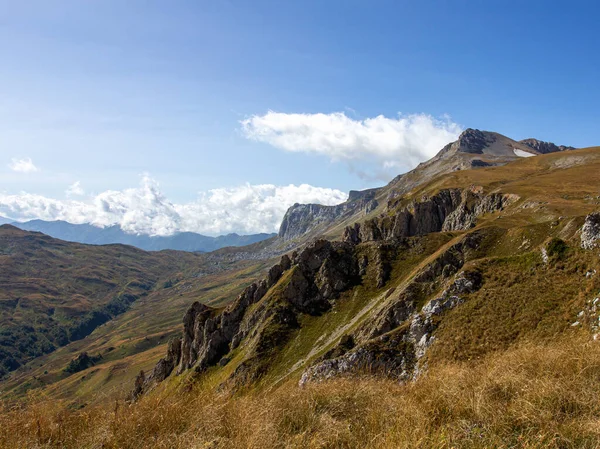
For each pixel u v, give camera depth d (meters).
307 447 8.70
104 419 10.03
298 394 11.61
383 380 13.88
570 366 11.45
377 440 8.89
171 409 10.22
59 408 10.52
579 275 34.56
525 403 9.52
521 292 37.22
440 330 40.66
